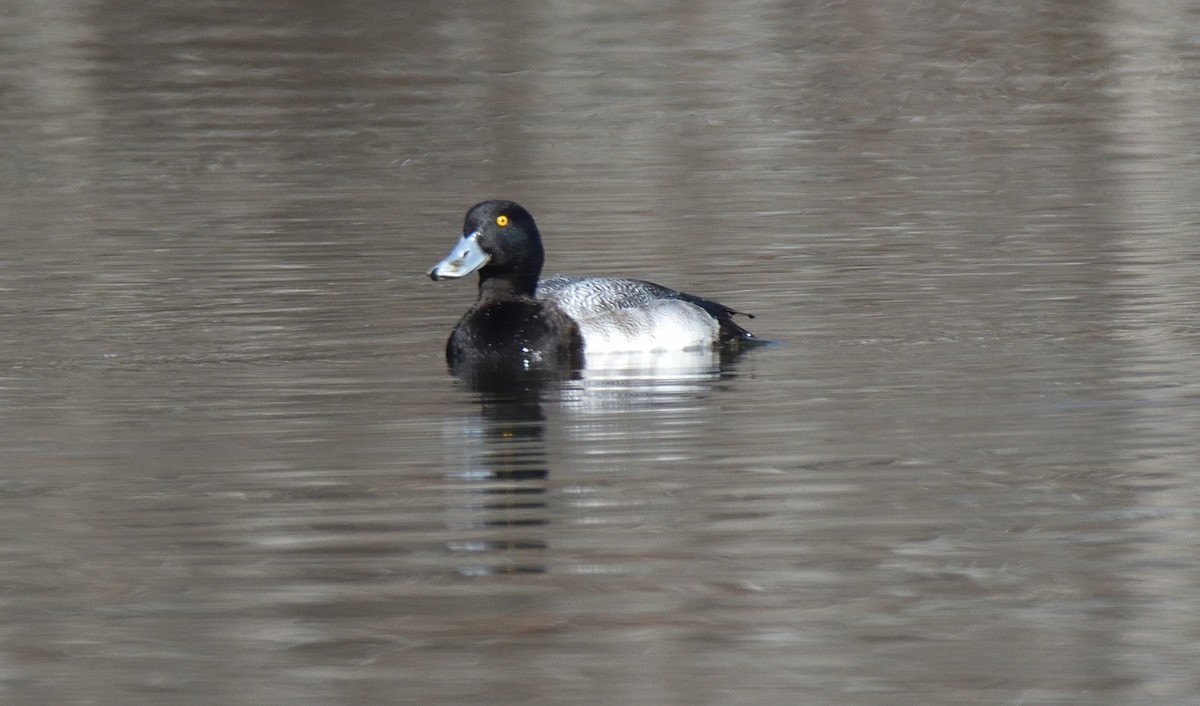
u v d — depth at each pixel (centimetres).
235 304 1744
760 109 3170
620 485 1126
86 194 2473
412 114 3164
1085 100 3189
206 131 3027
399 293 1795
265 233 2155
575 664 853
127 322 1667
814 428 1253
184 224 2222
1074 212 2172
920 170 2553
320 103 3284
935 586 944
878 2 4322
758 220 2167
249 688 832
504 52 3806
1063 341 1505
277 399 1372
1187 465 1145
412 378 1444
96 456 1214
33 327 1647
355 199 2411
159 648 879
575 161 2694
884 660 854
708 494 1104
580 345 1503
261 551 1012
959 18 4116
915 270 1839
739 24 4100
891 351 1490
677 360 1485
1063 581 948
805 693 819
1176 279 1752
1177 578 947
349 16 4272
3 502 1111
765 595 934
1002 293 1712
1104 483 1112
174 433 1273
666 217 2214
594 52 3794
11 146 2914
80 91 3431
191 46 3912
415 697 818
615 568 976
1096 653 857
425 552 1005
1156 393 1325
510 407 1338
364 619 909
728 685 827
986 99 3228
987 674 836
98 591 955
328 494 1117
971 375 1398
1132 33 3872
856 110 3145
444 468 1170
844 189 2397
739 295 1744
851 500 1087
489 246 1529
